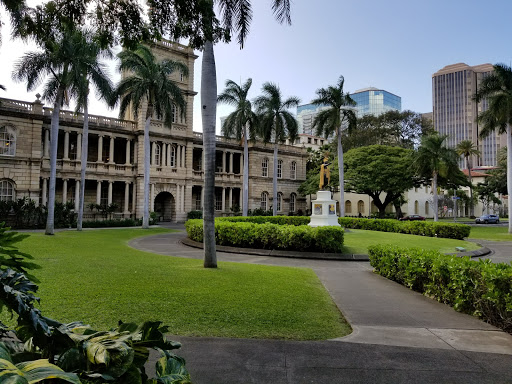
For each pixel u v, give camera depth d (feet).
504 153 169.17
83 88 80.84
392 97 447.83
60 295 23.73
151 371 13.64
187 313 21.42
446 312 24.97
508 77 103.19
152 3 25.96
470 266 25.16
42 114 114.73
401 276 35.35
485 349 17.37
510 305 19.99
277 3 26.30
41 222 103.81
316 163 213.46
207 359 15.12
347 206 226.99
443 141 143.23
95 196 136.36
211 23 27.07
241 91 124.77
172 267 38.63
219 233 63.82
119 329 7.20
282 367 14.57
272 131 130.11
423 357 16.06
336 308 25.62
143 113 137.18
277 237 57.57
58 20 28.12
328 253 55.57
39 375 4.48
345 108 112.98
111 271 34.06
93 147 138.82
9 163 108.47
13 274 7.14
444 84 428.56
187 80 152.25
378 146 166.30
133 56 100.01
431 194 260.62
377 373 14.23
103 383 5.59
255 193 178.91
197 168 169.68
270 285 31.04
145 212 105.91
